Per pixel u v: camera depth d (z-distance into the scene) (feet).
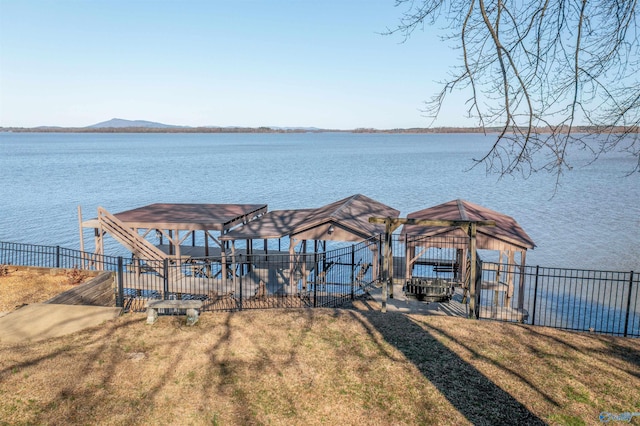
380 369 35.76
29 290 54.65
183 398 30.81
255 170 392.27
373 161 510.17
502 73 25.88
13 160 483.51
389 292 66.49
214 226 80.48
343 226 78.07
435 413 30.32
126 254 134.82
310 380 33.86
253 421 28.91
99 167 409.69
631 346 40.98
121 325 42.24
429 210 93.09
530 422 29.45
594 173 358.23
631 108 27.50
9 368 32.94
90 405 29.35
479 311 59.98
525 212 199.31
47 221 175.52
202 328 42.39
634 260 129.90
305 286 74.95
